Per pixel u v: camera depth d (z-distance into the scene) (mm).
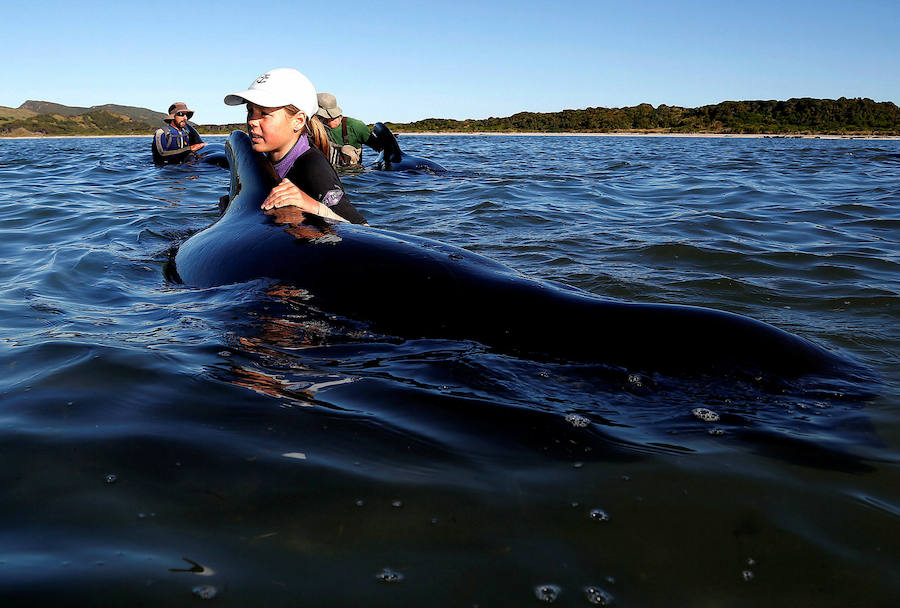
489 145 27812
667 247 5309
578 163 16000
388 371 2402
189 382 2268
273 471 1750
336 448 1877
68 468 1741
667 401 2217
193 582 1350
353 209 4164
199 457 1804
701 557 1487
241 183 4078
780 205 8117
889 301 3924
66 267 4113
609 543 1524
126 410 2062
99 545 1450
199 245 3689
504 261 4836
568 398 2242
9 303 3309
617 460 1877
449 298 2766
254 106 4023
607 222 6738
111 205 7312
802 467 1852
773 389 2283
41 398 2139
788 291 4160
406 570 1412
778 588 1401
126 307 3205
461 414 2113
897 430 2061
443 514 1602
